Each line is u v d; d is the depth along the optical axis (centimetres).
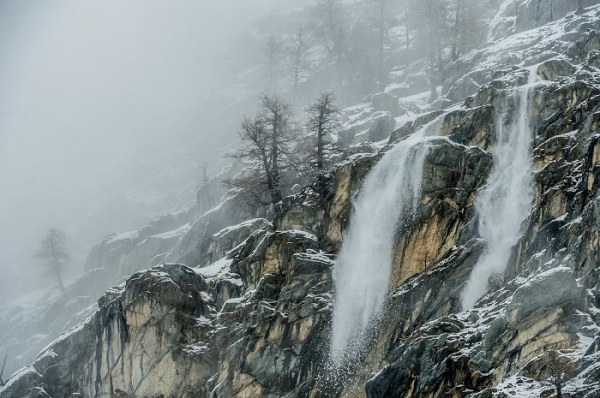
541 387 4106
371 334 5484
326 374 5441
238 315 6019
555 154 5681
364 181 6134
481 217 5647
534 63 7756
